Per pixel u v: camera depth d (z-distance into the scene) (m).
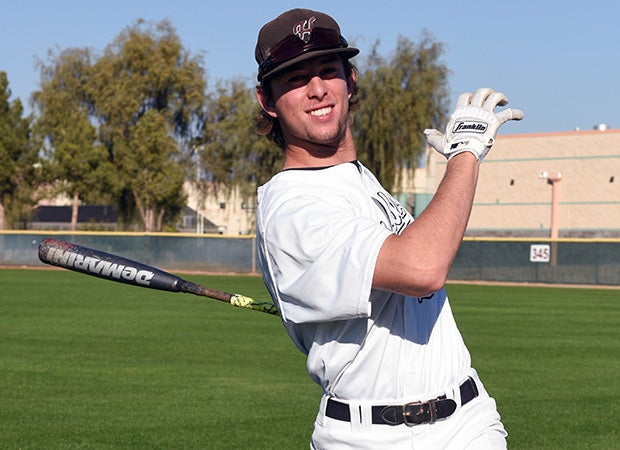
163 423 8.16
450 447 3.28
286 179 3.36
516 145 57.66
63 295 22.86
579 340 14.66
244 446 7.34
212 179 53.69
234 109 53.25
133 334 14.74
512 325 17.03
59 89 52.19
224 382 10.26
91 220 57.78
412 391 3.26
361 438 3.26
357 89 3.78
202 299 22.00
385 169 41.28
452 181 3.04
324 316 3.02
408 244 2.86
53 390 9.73
